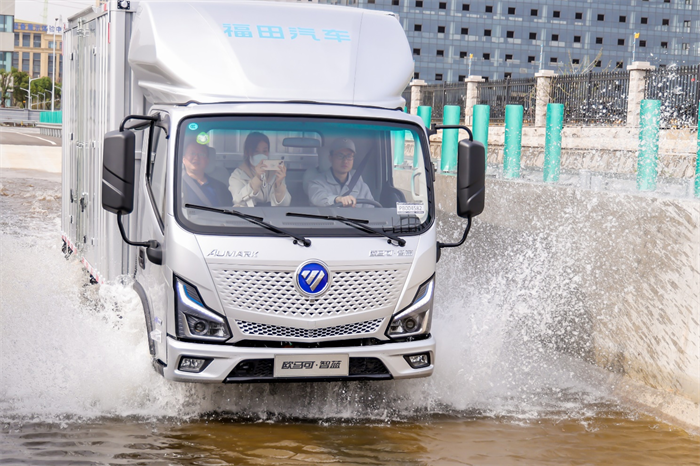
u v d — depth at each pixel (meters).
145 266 6.55
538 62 128.12
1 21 175.12
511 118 10.80
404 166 6.20
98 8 7.92
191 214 5.75
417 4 124.12
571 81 19.44
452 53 125.56
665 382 6.65
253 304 5.70
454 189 11.08
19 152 37.75
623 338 7.13
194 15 6.46
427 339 6.10
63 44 10.89
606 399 6.81
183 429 5.79
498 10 126.44
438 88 23.61
